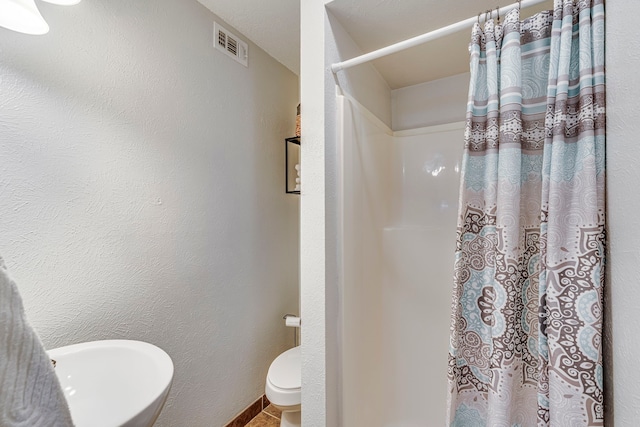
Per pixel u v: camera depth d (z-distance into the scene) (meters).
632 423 0.50
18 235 0.92
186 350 1.41
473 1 1.08
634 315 0.50
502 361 0.78
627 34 0.55
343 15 1.16
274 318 1.97
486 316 0.87
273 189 1.98
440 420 1.51
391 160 1.75
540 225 0.78
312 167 1.11
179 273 1.39
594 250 0.65
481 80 0.89
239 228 1.71
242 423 1.68
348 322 1.17
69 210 1.03
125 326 1.18
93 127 1.10
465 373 0.92
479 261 0.90
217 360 1.56
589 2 0.71
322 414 1.07
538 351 0.77
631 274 0.52
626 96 0.56
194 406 1.43
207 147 1.53
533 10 1.16
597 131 0.67
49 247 0.98
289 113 2.14
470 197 0.91
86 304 1.07
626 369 0.53
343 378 1.13
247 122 1.78
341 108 1.16
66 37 1.03
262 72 1.90
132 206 1.21
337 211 1.15
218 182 1.59
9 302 0.39
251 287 1.79
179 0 1.39
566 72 0.72
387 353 1.58
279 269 2.02
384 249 1.59
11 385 0.38
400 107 1.89
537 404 0.78
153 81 1.29
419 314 1.64
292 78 2.18
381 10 1.14
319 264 1.08
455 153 1.66
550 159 0.74
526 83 0.84
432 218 1.68
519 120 0.80
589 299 0.65
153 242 1.29
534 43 0.83
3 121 0.90
